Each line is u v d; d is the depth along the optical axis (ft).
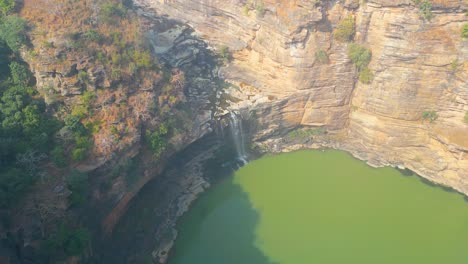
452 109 220.02
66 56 183.52
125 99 191.21
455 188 223.10
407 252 193.98
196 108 237.04
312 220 208.64
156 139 193.77
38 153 163.84
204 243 196.75
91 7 202.28
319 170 237.66
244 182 229.25
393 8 215.31
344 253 192.95
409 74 220.84
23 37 184.24
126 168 178.70
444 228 206.08
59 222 148.87
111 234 175.94
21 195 149.48
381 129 236.84
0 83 179.32
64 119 178.91
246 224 206.18
